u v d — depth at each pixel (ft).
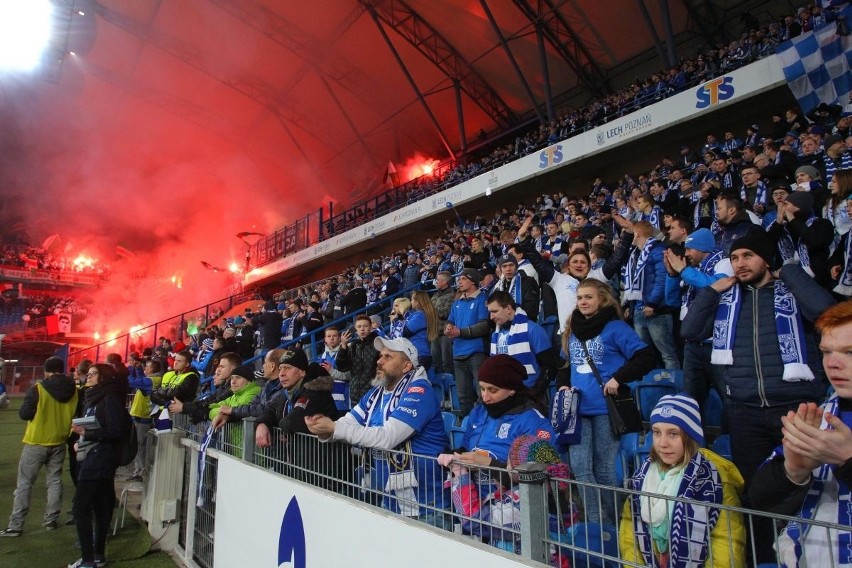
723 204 13.76
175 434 16.75
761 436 8.34
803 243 12.50
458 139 86.89
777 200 16.10
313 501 8.25
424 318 17.85
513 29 67.21
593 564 6.15
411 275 38.09
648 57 62.85
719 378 11.66
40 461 17.24
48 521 17.29
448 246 41.50
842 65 30.37
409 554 6.17
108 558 14.93
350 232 74.38
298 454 9.71
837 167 18.25
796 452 4.63
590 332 10.22
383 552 6.59
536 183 53.98
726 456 10.23
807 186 15.72
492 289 21.02
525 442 6.93
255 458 11.49
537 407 8.36
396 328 22.09
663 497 4.55
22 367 84.53
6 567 14.26
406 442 8.40
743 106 39.93
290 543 8.84
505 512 6.32
